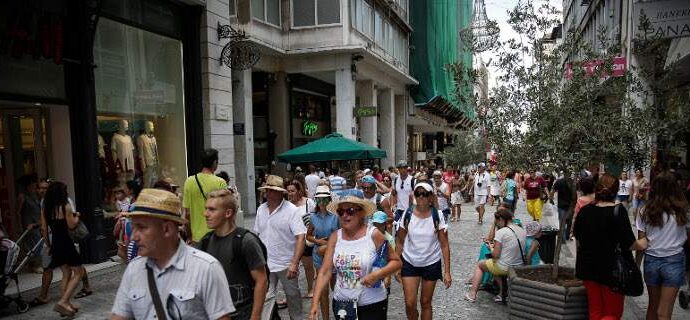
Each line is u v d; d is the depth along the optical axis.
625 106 5.71
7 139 9.09
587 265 4.46
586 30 26.06
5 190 9.04
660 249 4.76
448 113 40.62
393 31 28.25
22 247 8.17
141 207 2.21
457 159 32.03
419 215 5.18
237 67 13.74
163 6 11.38
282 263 5.16
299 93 22.95
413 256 5.11
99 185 9.04
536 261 6.73
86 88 8.87
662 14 8.73
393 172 19.70
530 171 5.82
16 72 8.00
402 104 31.53
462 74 6.45
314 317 3.74
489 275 7.15
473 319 6.02
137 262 2.35
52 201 6.13
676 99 5.64
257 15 18.78
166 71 11.58
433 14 32.62
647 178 13.55
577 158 5.33
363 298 3.85
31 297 6.81
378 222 4.95
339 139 14.71
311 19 20.50
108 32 9.86
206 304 2.27
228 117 13.27
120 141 10.08
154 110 11.18
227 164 13.19
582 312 4.95
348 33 20.25
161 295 2.24
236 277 3.36
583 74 5.71
